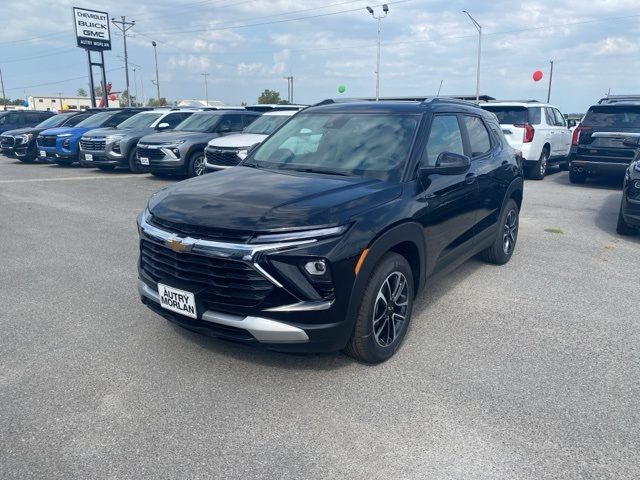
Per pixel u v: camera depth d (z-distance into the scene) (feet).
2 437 9.37
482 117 18.34
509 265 20.21
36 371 11.63
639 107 36.22
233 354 12.47
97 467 8.66
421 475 8.55
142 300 12.51
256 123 39.50
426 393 10.96
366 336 11.37
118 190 37.42
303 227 10.24
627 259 21.12
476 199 16.12
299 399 10.66
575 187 40.19
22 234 24.22
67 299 15.99
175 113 49.73
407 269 12.53
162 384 11.16
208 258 10.46
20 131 57.98
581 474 8.63
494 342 13.44
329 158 14.08
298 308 10.23
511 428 9.80
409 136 13.85
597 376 11.78
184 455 8.98
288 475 8.52
